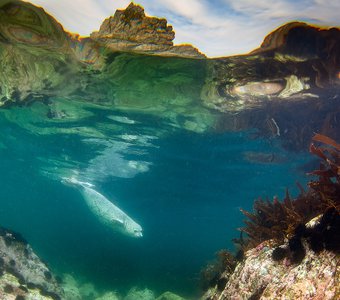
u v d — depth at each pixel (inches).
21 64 464.4
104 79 462.3
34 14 316.8
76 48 377.4
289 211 222.5
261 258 219.0
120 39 332.5
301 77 398.6
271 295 170.6
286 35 299.6
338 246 160.1
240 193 1205.7
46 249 1416.1
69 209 3722.9
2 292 329.1
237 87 444.5
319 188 187.3
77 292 587.5
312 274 158.4
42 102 606.5
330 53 333.1
